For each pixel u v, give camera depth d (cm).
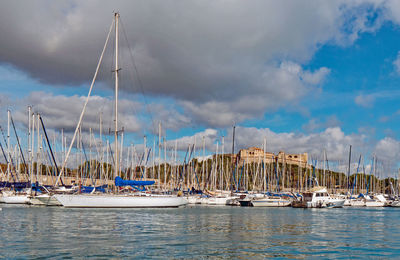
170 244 2342
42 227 3019
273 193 8038
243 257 2009
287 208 6925
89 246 2209
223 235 2798
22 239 2420
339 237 2881
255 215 4916
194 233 2875
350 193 10006
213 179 10212
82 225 3178
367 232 3253
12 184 6544
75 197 4691
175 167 9575
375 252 2261
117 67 5025
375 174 10894
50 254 1972
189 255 2028
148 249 2161
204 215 4606
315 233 3083
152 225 3300
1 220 3506
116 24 5100
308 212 5922
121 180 4794
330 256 2112
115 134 4953
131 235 2680
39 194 6103
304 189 11369
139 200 4953
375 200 8662
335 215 5384
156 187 8312
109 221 3516
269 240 2609
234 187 10269
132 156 8588
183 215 4456
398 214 5822
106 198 4759
